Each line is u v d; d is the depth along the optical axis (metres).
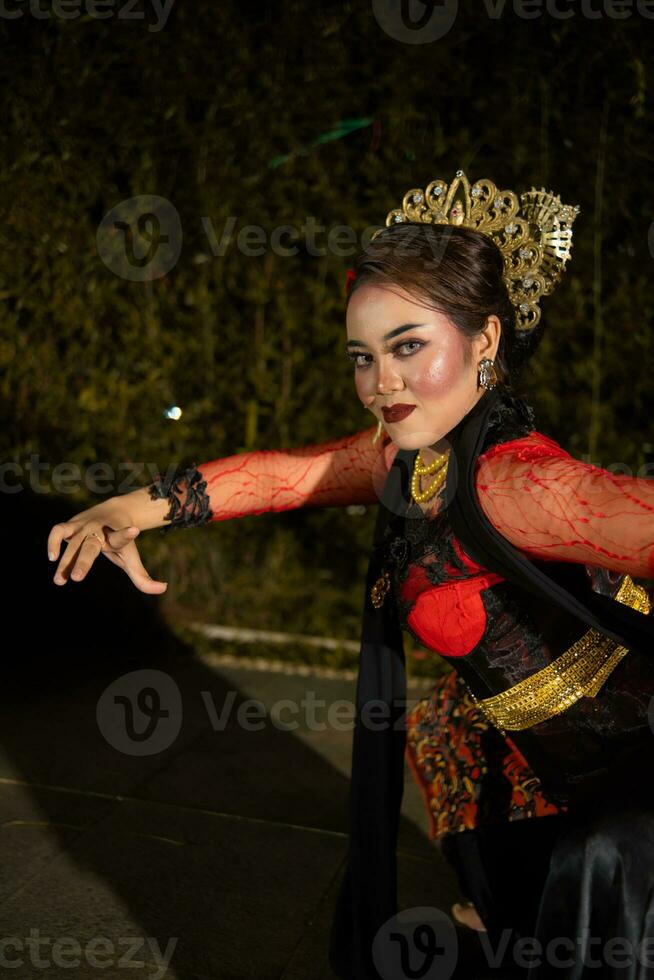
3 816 2.56
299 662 3.77
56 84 3.51
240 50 3.49
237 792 2.75
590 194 3.48
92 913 2.16
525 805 1.84
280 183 3.64
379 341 1.44
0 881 2.27
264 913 2.20
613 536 1.25
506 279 1.56
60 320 3.78
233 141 3.61
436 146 3.49
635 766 1.39
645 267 3.51
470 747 1.93
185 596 4.10
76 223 3.67
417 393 1.44
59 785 2.75
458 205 1.58
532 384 3.67
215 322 3.85
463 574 1.51
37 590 3.93
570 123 3.41
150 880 2.30
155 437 3.92
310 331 3.82
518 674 1.54
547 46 3.34
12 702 3.29
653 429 3.66
